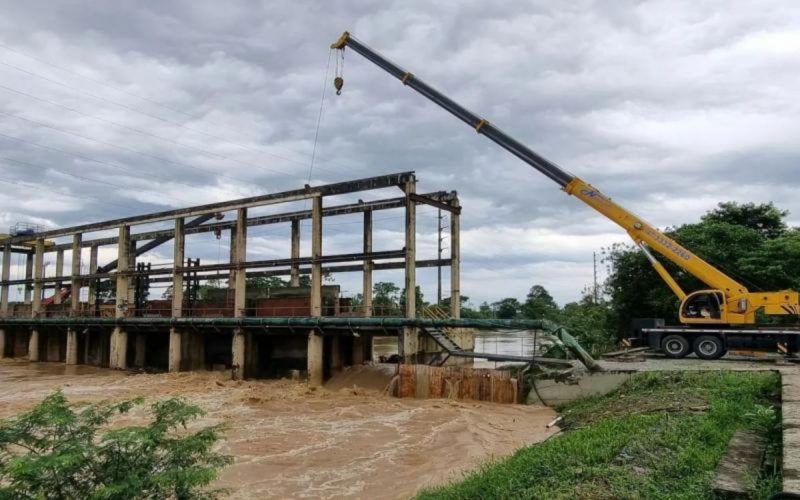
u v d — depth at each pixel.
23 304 60.56
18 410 25.34
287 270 45.09
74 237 52.00
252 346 37.75
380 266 39.16
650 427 11.18
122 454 7.67
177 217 42.00
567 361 25.30
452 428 19.62
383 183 31.73
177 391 31.09
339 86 32.12
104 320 45.25
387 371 30.56
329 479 14.22
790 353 23.97
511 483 8.85
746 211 40.56
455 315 35.47
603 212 26.61
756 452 9.15
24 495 6.88
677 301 35.03
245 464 15.51
